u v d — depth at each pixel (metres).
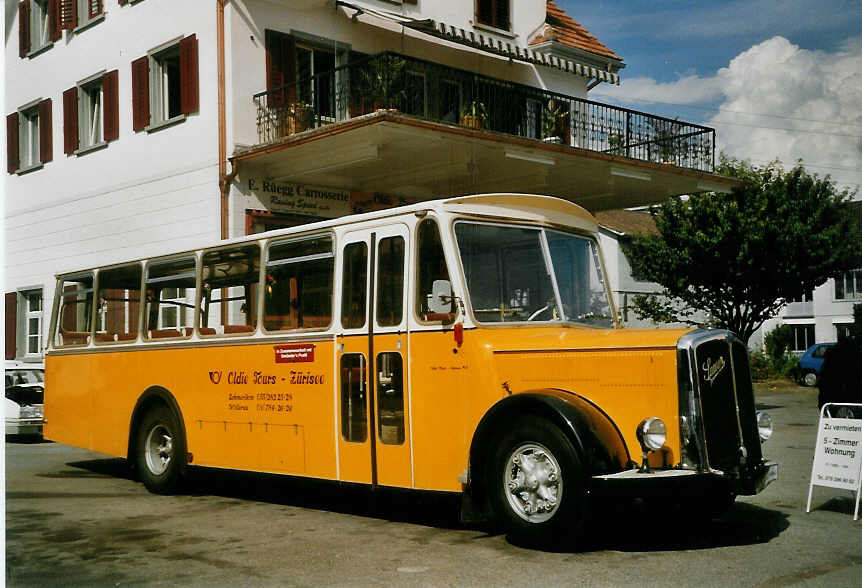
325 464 8.52
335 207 18.55
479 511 7.29
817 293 44.78
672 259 25.67
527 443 6.83
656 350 6.73
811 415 20.69
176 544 7.45
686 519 7.91
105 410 11.44
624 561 6.49
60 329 12.53
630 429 6.77
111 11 20.33
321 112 18.58
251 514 8.88
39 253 22.44
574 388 7.04
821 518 8.20
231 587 6.04
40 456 14.32
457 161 16.94
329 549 7.11
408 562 6.59
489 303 7.67
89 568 6.64
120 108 20.00
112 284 11.62
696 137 20.77
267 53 17.61
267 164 17.25
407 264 7.91
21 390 16.31
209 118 17.48
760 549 6.88
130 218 19.55
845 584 5.84
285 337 9.01
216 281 10.05
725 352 6.95
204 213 17.50
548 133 18.67
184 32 18.19
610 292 8.80
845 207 25.62
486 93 20.00
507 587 5.84
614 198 21.61
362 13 18.36
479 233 7.81
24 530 8.13
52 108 22.17
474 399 7.39
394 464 7.88
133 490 10.73
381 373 8.03
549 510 6.71
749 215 24.70
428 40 20.08
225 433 9.66
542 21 23.41
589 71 21.58
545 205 8.43
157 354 10.66
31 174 22.83
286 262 9.16
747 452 6.98
